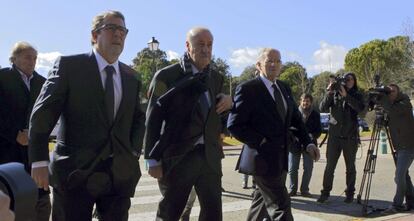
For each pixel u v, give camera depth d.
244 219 6.53
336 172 11.41
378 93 6.80
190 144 3.77
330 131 7.55
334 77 7.36
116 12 3.32
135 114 3.52
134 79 3.43
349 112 7.40
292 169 8.29
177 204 3.83
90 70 3.19
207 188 3.84
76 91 3.13
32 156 3.02
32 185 1.72
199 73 3.79
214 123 3.92
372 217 6.58
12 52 4.54
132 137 3.45
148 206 7.39
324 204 7.52
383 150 15.66
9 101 4.45
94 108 3.16
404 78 44.41
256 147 4.51
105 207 3.28
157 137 3.73
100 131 3.16
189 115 3.75
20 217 1.65
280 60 4.70
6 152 4.41
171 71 3.89
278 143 4.52
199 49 3.89
